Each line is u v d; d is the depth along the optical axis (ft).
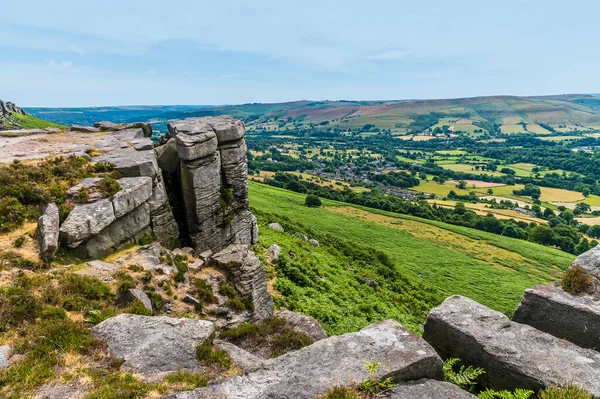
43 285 41.65
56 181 64.39
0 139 94.89
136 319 34.65
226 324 54.39
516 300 182.19
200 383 26.50
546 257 264.52
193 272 63.10
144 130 115.14
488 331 29.55
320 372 25.18
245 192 94.68
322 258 138.41
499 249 276.62
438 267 218.38
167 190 80.59
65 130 112.57
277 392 23.71
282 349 37.37
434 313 32.40
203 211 79.71
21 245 49.55
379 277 150.61
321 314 84.28
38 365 28.04
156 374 27.94
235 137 88.94
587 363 25.63
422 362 25.81
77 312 39.70
